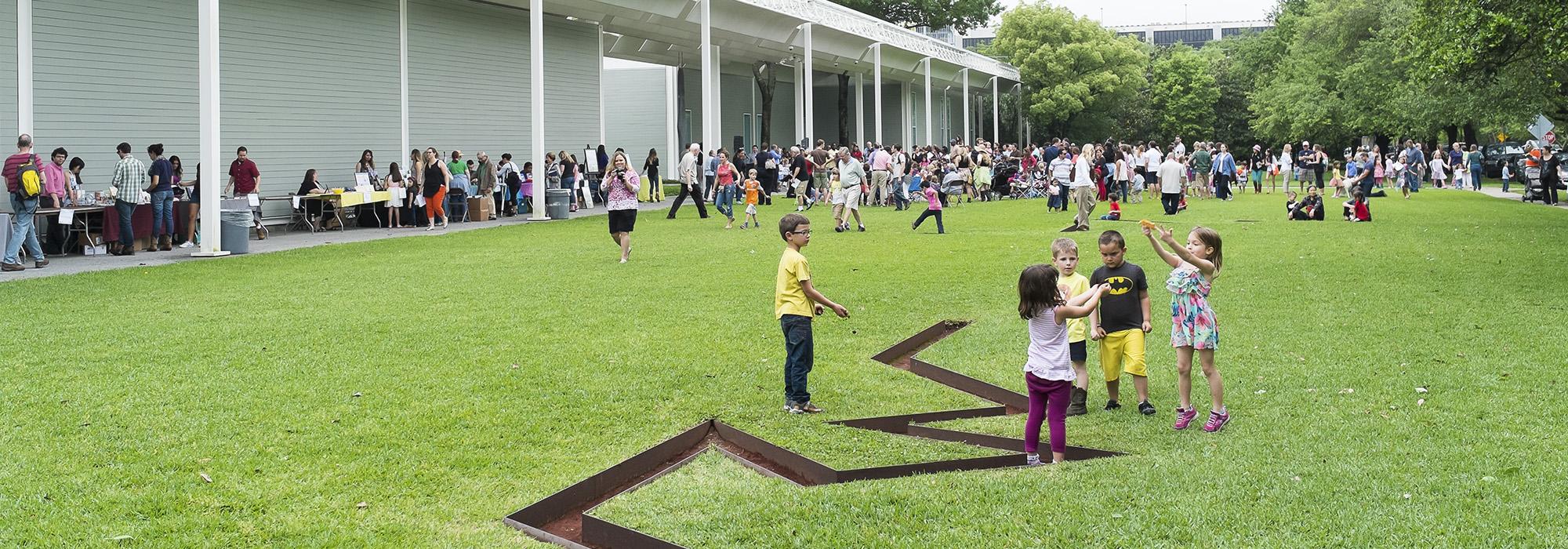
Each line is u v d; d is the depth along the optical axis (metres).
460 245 18.20
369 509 5.43
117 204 17.19
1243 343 9.12
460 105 27.39
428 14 26.23
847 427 6.93
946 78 57.16
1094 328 7.14
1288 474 5.64
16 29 18.03
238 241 17.09
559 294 12.19
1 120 17.83
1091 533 4.91
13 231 14.91
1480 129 46.97
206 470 5.96
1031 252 16.48
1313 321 10.07
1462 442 6.17
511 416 7.08
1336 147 67.62
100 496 5.53
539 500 5.52
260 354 8.89
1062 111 64.25
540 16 25.20
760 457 6.44
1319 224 21.41
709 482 5.82
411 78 25.81
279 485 5.75
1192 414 6.70
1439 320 9.96
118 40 19.58
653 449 6.24
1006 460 6.13
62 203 16.59
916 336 9.66
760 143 51.75
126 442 6.45
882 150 29.38
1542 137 32.25
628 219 15.41
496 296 12.09
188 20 20.88
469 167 25.30
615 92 42.53
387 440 6.54
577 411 7.23
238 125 21.62
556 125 30.94
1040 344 6.08
